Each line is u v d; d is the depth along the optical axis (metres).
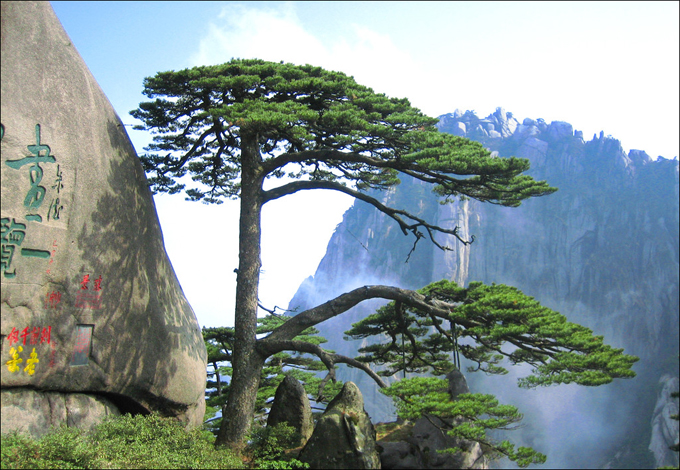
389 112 18.92
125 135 15.97
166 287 17.22
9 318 12.02
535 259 120.75
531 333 15.07
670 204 119.69
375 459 14.20
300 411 17.12
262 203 19.44
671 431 82.25
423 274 117.50
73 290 13.62
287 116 15.77
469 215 126.06
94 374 14.31
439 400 15.12
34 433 12.56
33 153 12.52
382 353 22.70
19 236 12.22
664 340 106.38
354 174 22.53
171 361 16.64
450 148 17.12
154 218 16.89
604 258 116.62
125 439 12.76
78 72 13.98
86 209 14.00
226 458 13.05
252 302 18.45
